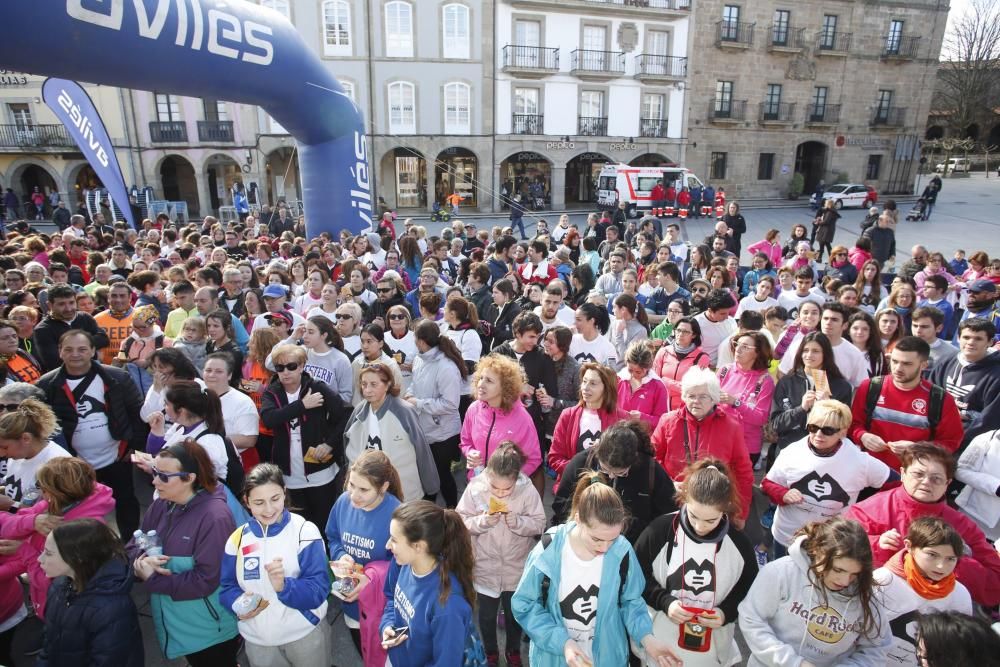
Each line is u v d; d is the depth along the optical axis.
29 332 5.17
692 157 32.25
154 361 4.10
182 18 6.13
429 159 27.58
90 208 21.97
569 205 32.50
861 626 2.29
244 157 26.69
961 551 2.34
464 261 8.81
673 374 4.86
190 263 8.52
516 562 3.06
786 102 33.06
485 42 26.95
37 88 25.36
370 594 2.78
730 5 31.08
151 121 25.73
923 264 8.73
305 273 7.75
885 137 35.06
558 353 4.47
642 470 2.99
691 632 2.47
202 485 2.83
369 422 3.79
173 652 2.78
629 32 28.77
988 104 43.06
